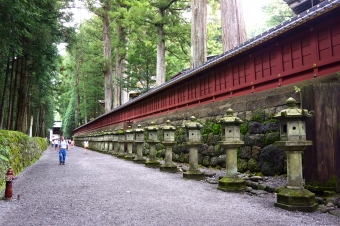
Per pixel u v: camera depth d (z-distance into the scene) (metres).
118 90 39.34
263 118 8.58
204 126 11.85
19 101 19.28
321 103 5.59
